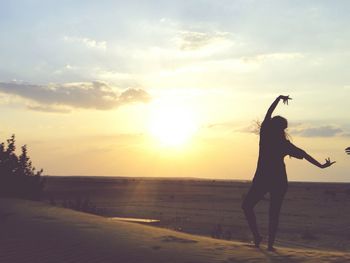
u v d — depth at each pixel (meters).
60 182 135.00
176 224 31.39
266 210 46.38
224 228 29.62
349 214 44.22
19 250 8.39
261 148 9.41
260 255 8.27
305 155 9.26
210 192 95.56
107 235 9.74
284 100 9.34
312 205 58.47
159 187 123.75
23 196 23.73
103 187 104.69
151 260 7.77
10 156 23.98
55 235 9.59
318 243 23.64
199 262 7.61
